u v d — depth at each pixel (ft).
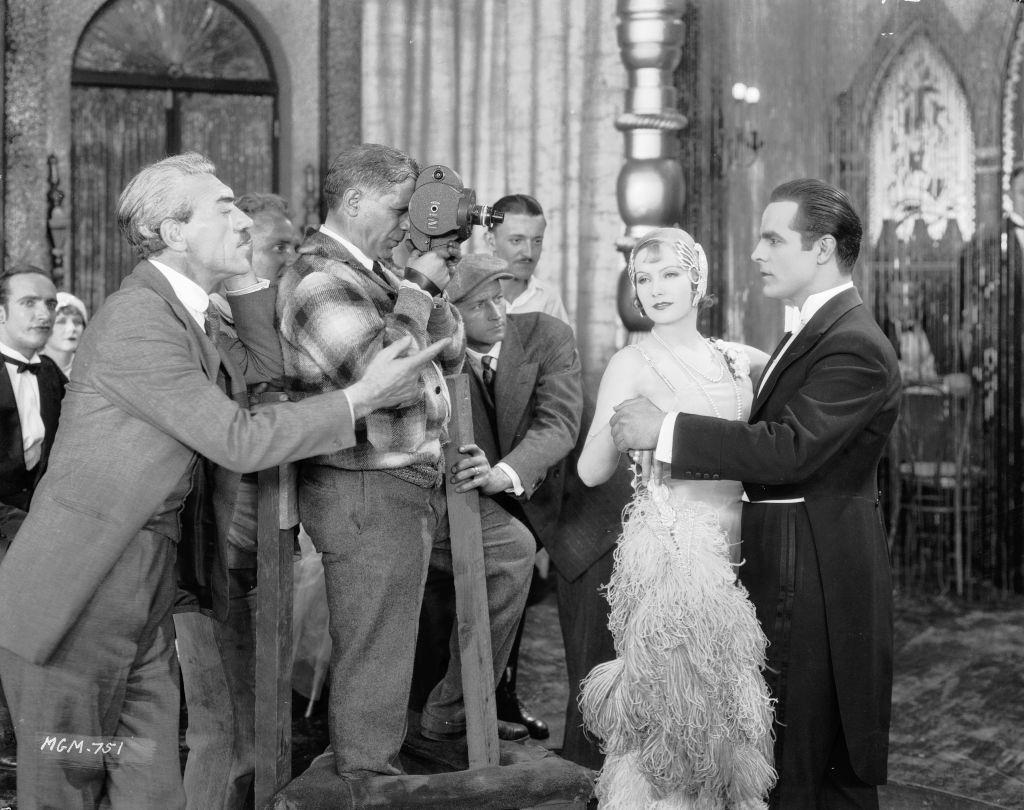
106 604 8.09
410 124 22.77
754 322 22.06
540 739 13.25
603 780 8.58
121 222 8.43
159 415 7.94
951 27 21.20
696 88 21.95
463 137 22.75
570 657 11.25
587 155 22.34
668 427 8.82
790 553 8.99
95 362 8.04
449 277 9.04
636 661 8.09
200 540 8.80
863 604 8.92
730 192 22.04
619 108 22.17
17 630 7.92
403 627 9.09
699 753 8.01
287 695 9.05
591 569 11.18
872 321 9.16
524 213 14.29
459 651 10.30
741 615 8.19
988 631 18.42
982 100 21.12
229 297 9.25
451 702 10.68
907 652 17.38
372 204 9.05
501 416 11.23
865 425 8.84
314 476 9.04
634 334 19.54
